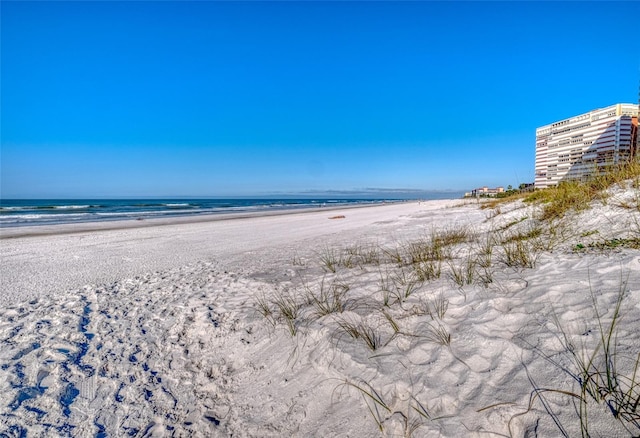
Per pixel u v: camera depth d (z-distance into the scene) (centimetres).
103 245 1173
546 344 236
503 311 296
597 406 182
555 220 586
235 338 379
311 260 720
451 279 406
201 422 260
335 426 227
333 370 278
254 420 253
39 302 548
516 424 188
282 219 2267
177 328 422
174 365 341
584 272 326
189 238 1323
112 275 731
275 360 322
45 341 393
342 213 2948
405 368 255
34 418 266
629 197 523
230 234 1428
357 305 387
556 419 183
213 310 466
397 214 2284
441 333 288
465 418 201
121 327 431
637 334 218
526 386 208
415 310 342
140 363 345
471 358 247
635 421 169
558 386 201
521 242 489
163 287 608
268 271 662
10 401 283
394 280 457
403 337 297
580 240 440
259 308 450
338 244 927
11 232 1590
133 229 1689
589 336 230
